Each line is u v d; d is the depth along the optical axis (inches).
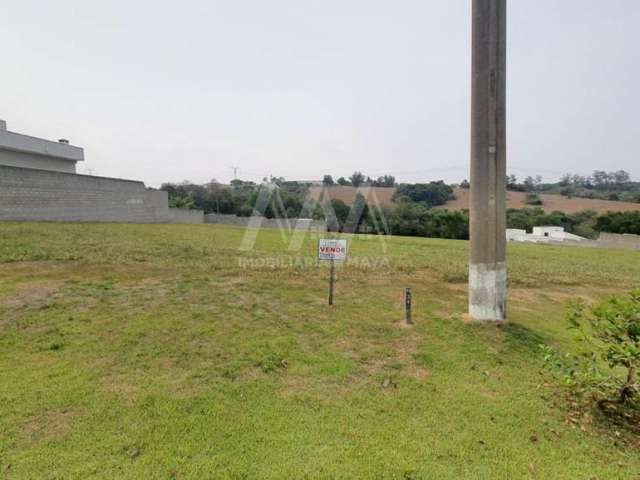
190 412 104.7
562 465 88.0
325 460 86.4
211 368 133.0
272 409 108.3
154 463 83.5
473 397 120.2
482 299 193.2
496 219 188.4
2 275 248.5
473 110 189.0
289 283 281.4
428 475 82.4
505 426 103.8
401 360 148.4
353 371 136.6
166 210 1205.1
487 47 181.5
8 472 79.5
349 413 107.8
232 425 99.3
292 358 145.0
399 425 102.4
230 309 203.8
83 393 112.3
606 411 112.4
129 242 455.2
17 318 172.1
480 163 188.2
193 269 313.4
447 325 190.1
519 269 434.6
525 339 174.7
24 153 840.3
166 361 137.0
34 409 103.2
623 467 88.3
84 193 794.2
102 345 148.1
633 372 109.3
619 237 1037.2
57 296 207.6
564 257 633.0
